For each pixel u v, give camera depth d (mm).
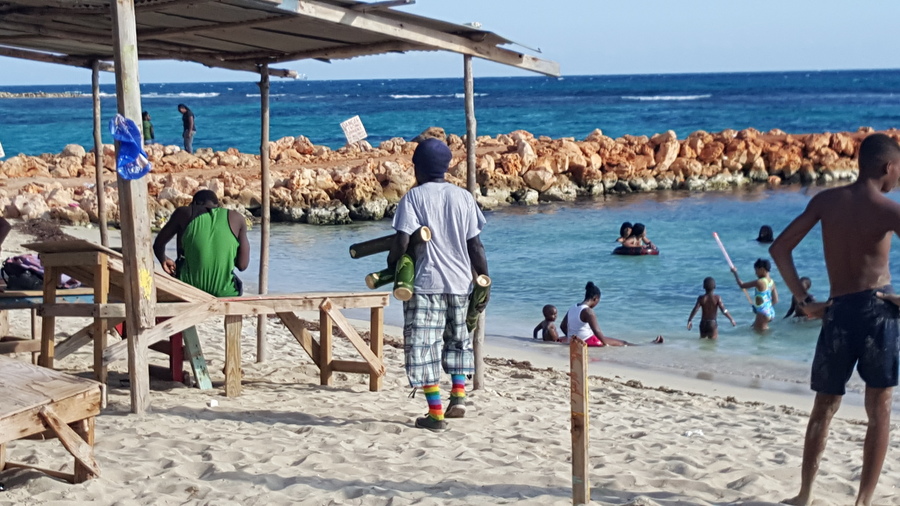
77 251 5918
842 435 6590
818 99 82562
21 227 19516
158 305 5891
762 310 12133
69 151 30219
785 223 22953
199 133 57312
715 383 9516
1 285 7195
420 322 5578
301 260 18812
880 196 3828
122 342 5840
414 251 5555
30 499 3994
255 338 9945
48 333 6309
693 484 4527
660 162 31109
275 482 4469
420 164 5586
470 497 4246
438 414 5750
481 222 5629
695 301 14297
